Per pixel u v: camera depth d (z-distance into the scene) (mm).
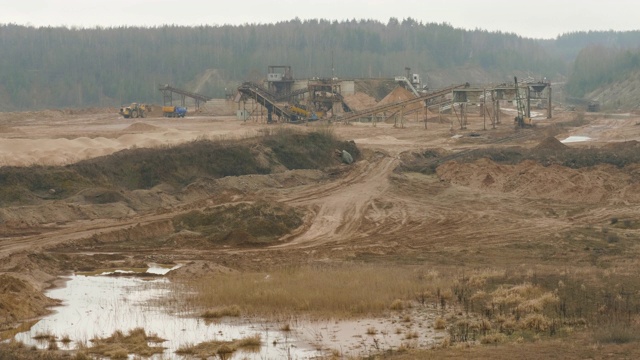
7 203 109812
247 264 83812
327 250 91375
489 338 50000
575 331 52125
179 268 80000
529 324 53625
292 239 99500
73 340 53500
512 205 120000
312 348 50312
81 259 85375
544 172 132750
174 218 104938
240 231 97000
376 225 107375
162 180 130875
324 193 130375
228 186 129125
